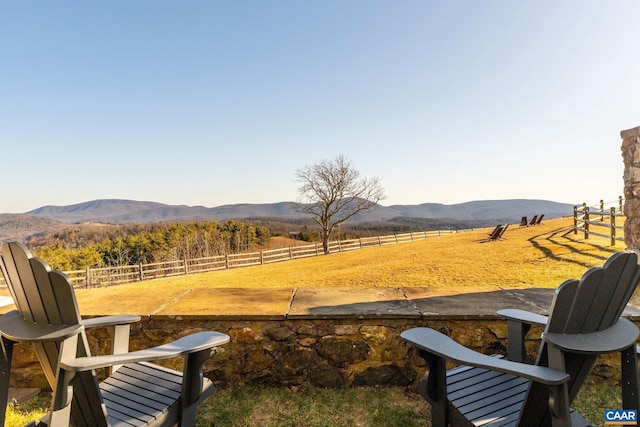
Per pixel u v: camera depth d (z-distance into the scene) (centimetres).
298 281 968
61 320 144
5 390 162
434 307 284
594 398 244
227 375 267
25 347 271
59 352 138
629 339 139
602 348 128
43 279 140
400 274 861
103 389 186
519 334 198
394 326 268
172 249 3109
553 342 124
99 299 319
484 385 181
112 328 204
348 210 2891
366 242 2605
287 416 229
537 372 123
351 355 266
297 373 267
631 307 284
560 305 127
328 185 2836
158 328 271
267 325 269
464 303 297
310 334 268
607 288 134
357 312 271
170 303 302
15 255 145
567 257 858
